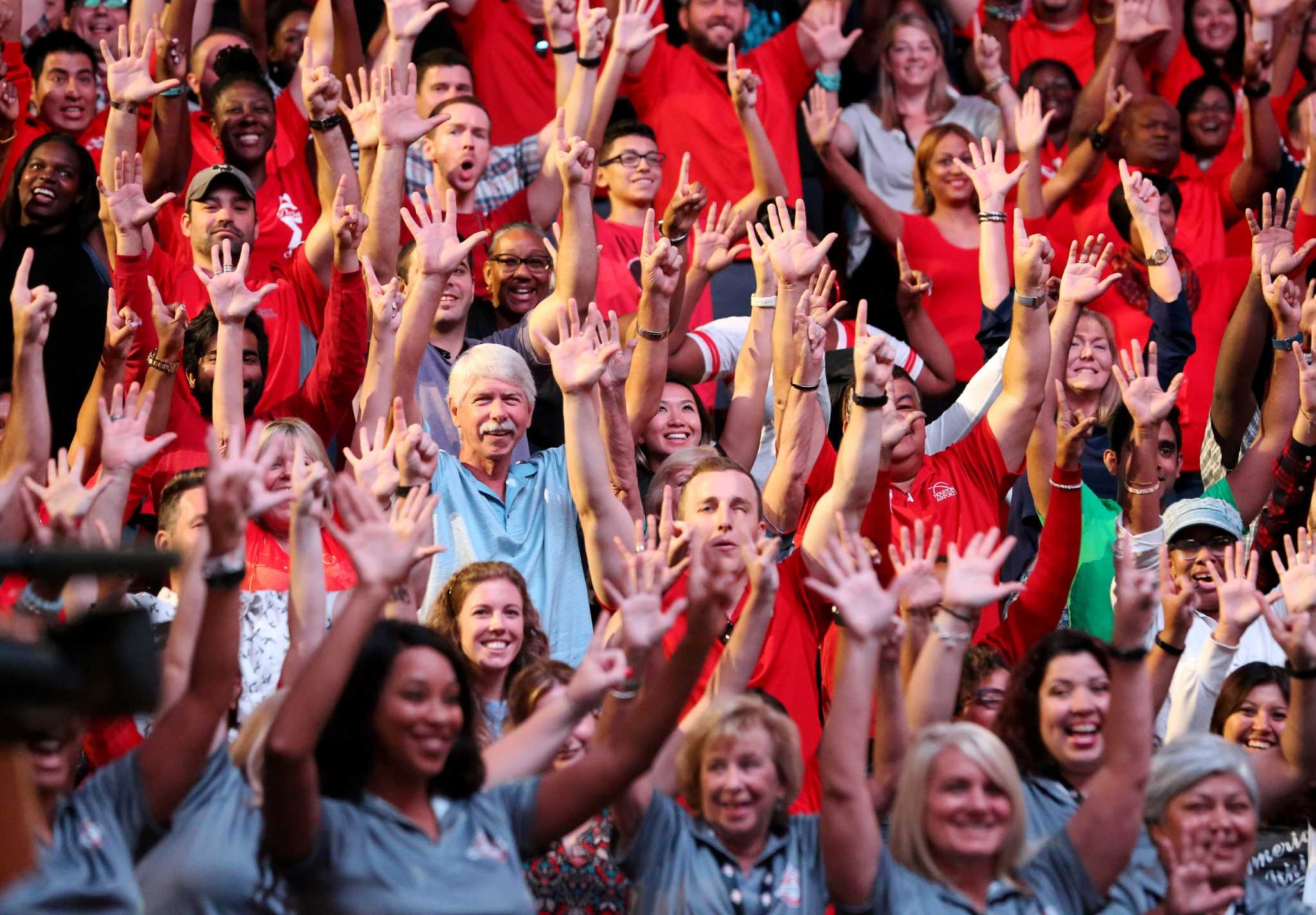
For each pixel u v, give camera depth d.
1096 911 9.45
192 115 18.83
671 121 20.47
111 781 8.20
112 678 5.10
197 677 8.12
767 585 10.23
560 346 12.14
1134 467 13.95
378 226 15.16
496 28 20.39
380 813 8.34
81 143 18.45
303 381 15.52
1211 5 23.91
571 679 10.33
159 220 17.39
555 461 13.99
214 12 20.50
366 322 14.00
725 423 15.42
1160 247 18.45
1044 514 15.21
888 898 9.05
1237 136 23.55
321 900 8.11
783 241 14.62
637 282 18.12
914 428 14.66
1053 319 15.99
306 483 9.90
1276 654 14.29
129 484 10.31
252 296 13.19
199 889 8.36
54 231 15.66
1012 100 22.02
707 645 8.65
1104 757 9.73
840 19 21.44
